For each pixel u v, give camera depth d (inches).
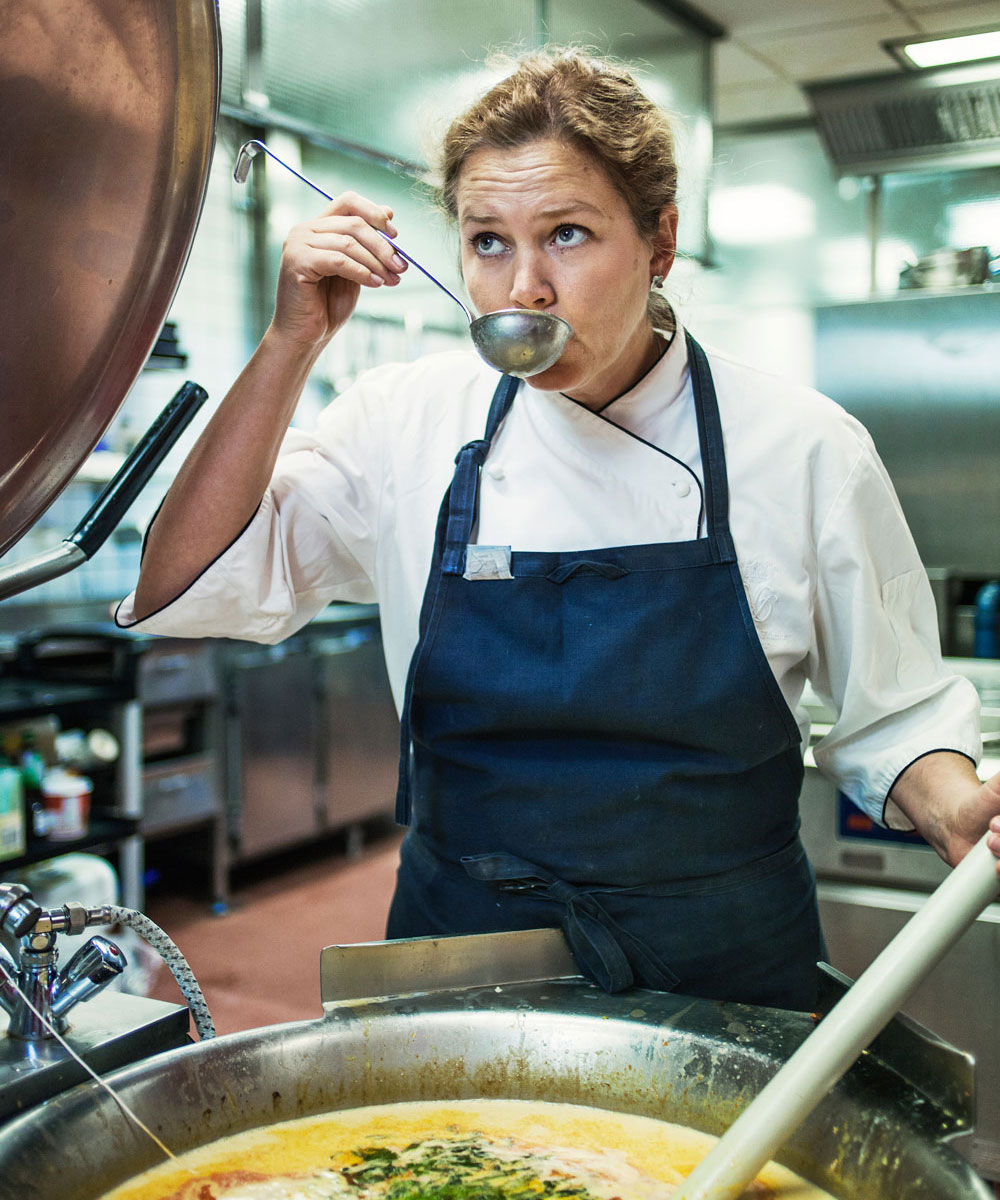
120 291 29.9
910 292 149.6
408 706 47.8
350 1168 34.6
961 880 32.1
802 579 46.6
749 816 45.4
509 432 49.0
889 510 48.2
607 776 44.2
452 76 136.6
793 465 46.6
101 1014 38.0
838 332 152.0
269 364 46.1
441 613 47.1
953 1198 28.2
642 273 42.6
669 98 153.9
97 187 28.4
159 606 48.7
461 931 46.1
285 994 127.6
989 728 88.7
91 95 27.3
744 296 190.9
